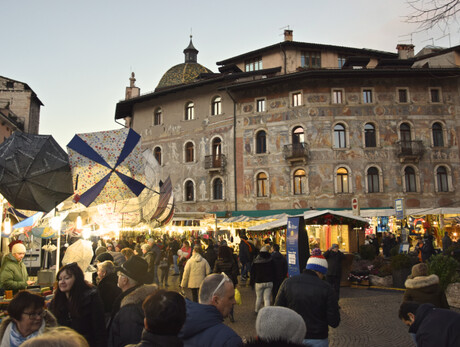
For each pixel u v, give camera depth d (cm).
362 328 942
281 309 298
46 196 791
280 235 2666
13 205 773
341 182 3284
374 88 3400
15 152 783
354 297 1385
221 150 3688
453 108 3381
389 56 4172
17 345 359
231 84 3666
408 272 1534
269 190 3422
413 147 3278
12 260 694
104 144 895
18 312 362
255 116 3588
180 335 333
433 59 3762
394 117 3353
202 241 2741
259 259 1089
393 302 1273
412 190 3269
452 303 1152
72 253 827
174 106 4062
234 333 331
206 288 369
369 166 3281
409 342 822
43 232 1370
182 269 1661
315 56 3988
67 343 177
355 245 2184
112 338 425
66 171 836
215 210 3616
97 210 1259
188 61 4981
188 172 3838
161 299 290
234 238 3056
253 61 4144
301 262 1071
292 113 3447
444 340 362
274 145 3472
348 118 3353
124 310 427
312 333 495
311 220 1620
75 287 466
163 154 4028
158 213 1684
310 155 3322
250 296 1427
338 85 3412
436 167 3281
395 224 2939
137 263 511
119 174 882
